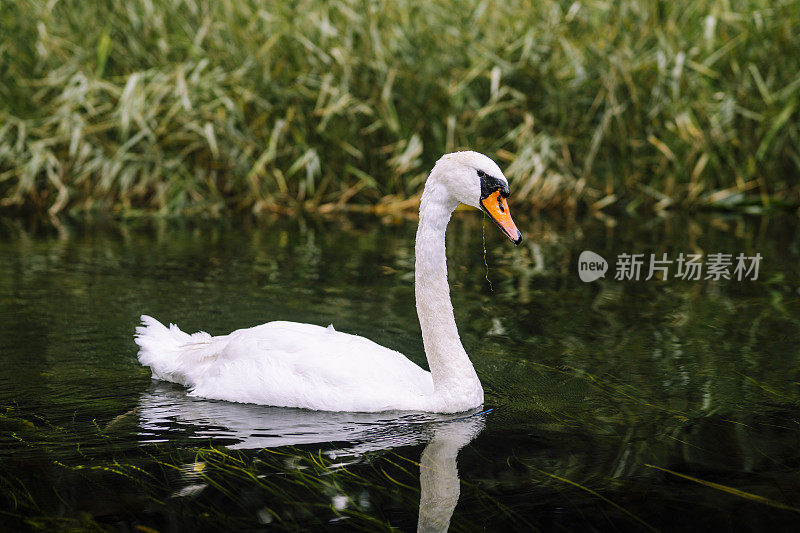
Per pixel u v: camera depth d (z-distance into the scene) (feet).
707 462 16.53
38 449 17.03
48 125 48.49
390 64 49.11
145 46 50.34
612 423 18.58
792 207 49.06
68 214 46.88
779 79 49.67
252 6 51.19
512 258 36.60
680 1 51.78
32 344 24.06
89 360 22.89
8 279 31.55
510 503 14.87
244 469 16.12
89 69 48.14
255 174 48.49
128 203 47.93
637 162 49.80
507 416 19.08
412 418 18.98
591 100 50.01
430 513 14.48
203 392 20.45
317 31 50.31
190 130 48.37
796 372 21.90
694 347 24.14
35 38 49.37
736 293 30.55
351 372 19.76
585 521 14.28
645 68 49.21
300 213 48.14
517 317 27.37
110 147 48.03
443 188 19.48
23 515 14.33
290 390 19.72
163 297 29.35
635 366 22.52
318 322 26.68
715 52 50.03
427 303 19.63
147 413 19.17
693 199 49.47
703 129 49.16
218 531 13.87
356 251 37.60
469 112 49.62
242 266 34.32
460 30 50.31
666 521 14.30
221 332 25.50
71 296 29.27
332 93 47.55
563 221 45.80
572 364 22.70
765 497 15.10
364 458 16.69
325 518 14.29
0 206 48.06
